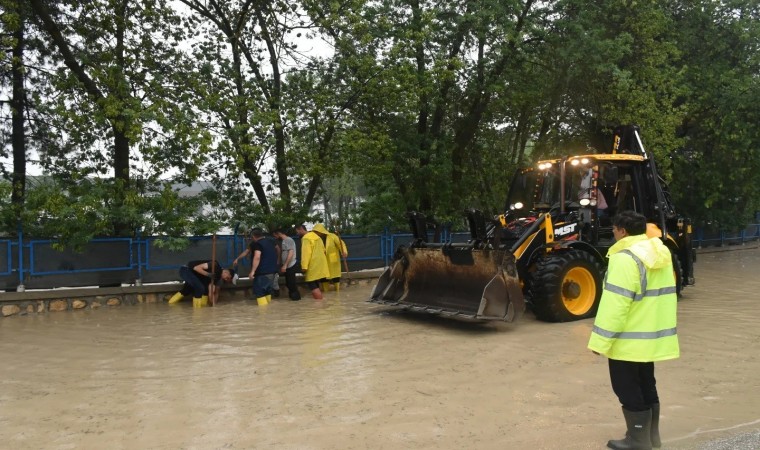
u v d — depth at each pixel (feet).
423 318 30.81
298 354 22.98
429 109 53.52
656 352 12.41
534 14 50.98
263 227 45.83
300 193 49.21
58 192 35.88
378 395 17.47
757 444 13.03
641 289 12.48
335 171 46.68
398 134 52.31
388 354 22.79
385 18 48.16
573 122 63.26
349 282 45.83
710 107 70.85
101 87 39.75
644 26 54.75
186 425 15.12
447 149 54.13
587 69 52.54
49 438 14.35
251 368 20.90
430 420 15.23
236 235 41.68
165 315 33.14
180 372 20.51
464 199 61.36
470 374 19.71
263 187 48.14
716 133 69.15
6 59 37.73
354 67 46.78
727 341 24.27
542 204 33.53
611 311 12.28
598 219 32.76
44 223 35.68
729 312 31.42
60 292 34.60
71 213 34.99
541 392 17.57
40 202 35.04
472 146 61.21
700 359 21.34
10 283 33.83
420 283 31.71
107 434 14.57
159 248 38.75
